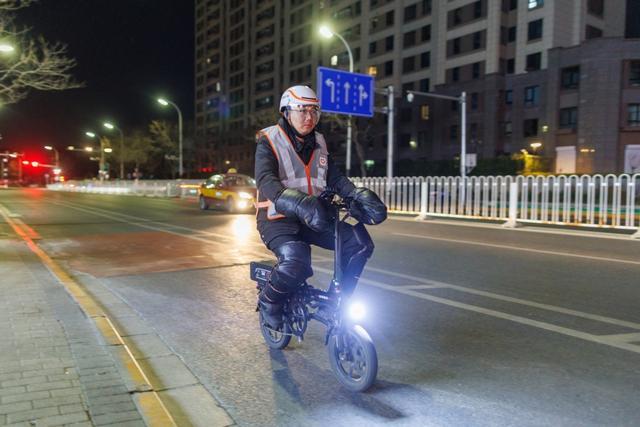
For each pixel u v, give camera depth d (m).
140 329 5.20
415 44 59.53
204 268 8.58
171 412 3.38
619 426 3.14
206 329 5.19
